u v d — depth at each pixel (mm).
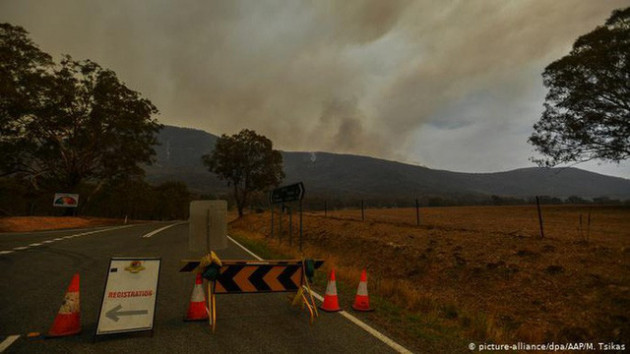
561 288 7297
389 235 15250
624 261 7477
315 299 6953
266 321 5441
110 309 4648
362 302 6309
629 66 27297
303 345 4469
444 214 30438
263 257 12586
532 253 9211
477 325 5824
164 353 4102
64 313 4645
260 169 45562
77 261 9844
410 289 8281
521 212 29953
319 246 17719
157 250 12898
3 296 6188
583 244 9109
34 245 12906
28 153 34344
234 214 74125
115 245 13875
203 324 5211
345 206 84750
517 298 7559
